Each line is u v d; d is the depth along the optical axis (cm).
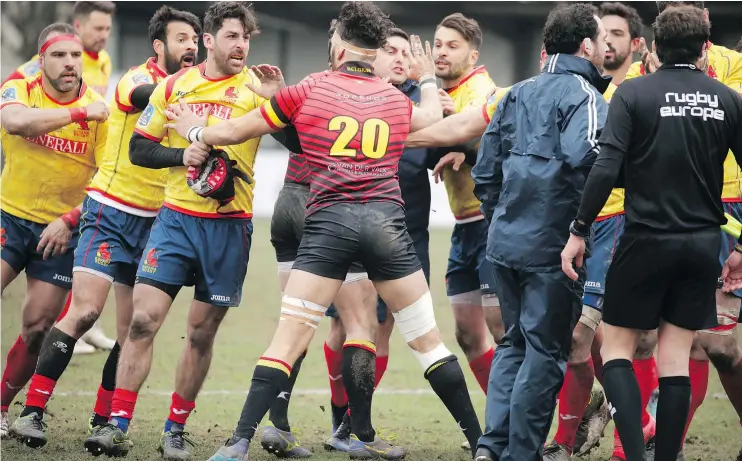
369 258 1758
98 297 2150
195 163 1911
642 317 1684
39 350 2258
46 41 2225
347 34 1817
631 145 1662
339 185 1742
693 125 1639
